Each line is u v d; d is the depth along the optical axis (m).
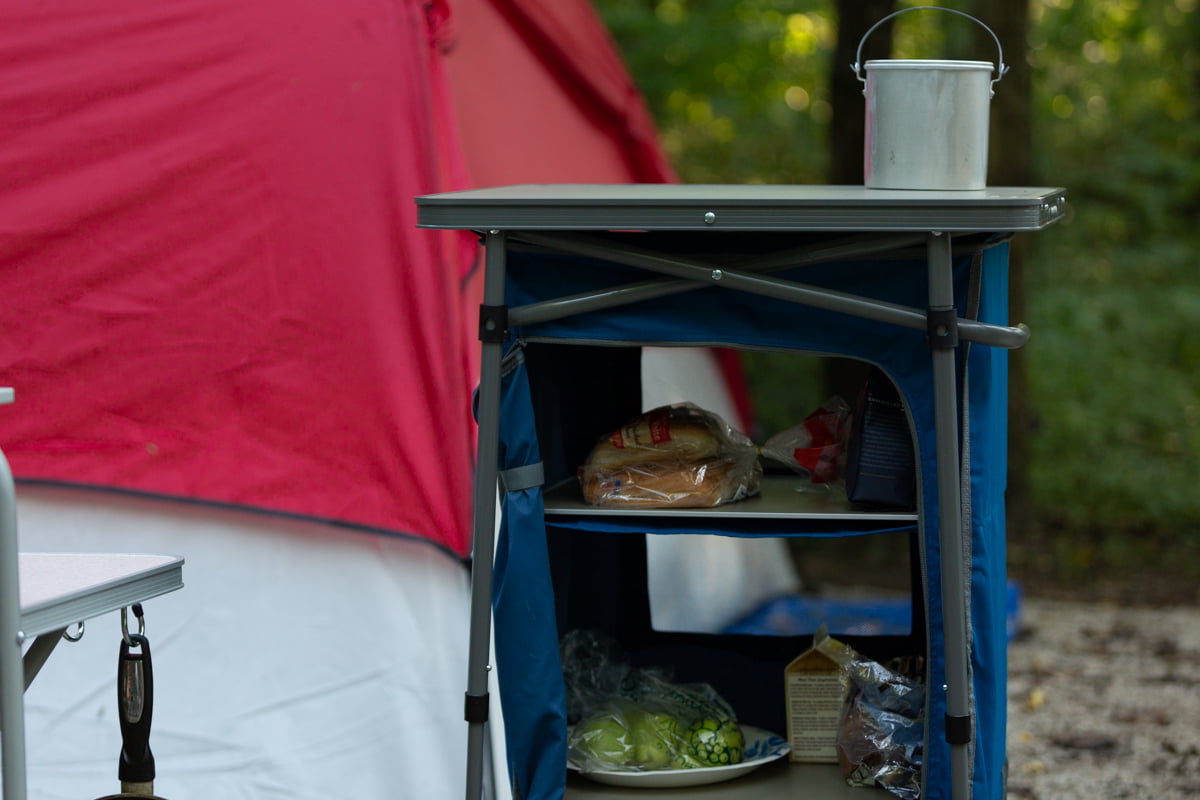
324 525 2.82
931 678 2.05
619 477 2.23
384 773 2.75
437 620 2.78
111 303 2.88
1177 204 10.61
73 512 2.85
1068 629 5.14
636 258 2.00
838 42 6.39
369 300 2.86
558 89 4.29
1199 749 3.77
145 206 2.89
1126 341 8.92
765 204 1.85
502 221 1.92
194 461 2.85
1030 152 6.10
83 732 2.83
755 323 2.07
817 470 2.42
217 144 2.92
